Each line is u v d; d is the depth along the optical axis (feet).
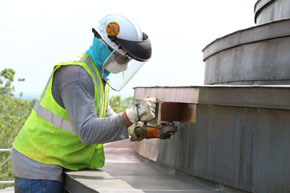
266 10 14.76
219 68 13.97
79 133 6.91
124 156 12.04
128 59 7.39
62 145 7.48
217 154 7.39
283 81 10.36
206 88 7.60
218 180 7.32
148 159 10.82
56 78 7.33
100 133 6.88
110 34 6.96
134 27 7.06
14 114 109.19
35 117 7.57
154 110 7.25
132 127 7.26
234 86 6.86
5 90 117.50
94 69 7.45
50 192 7.46
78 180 7.07
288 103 5.86
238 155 6.88
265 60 11.03
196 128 8.07
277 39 10.62
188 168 8.30
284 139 6.00
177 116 8.65
